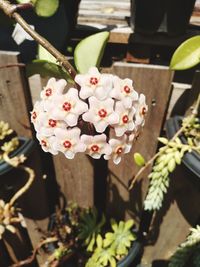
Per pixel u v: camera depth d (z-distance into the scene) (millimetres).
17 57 161
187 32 176
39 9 137
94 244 232
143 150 191
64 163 209
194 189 185
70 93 113
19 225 232
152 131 181
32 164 201
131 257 219
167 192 199
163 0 152
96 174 228
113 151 122
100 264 219
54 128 116
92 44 143
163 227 219
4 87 174
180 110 182
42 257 250
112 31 175
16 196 191
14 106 181
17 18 118
